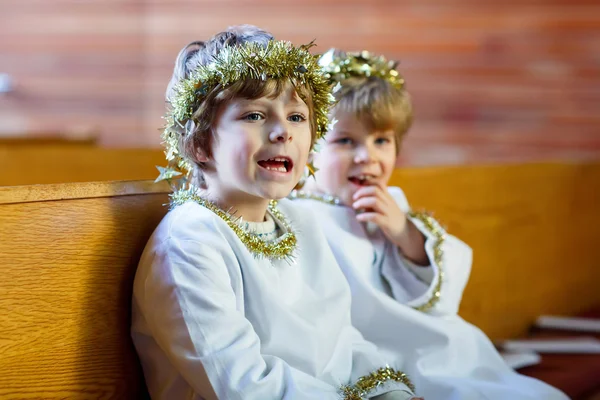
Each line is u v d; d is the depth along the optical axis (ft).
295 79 4.85
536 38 19.45
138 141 20.79
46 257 4.46
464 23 19.58
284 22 20.08
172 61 20.52
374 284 6.45
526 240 9.80
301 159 4.93
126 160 11.47
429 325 6.18
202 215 4.83
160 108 20.72
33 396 4.38
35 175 11.53
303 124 4.96
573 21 19.29
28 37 20.63
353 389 5.13
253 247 5.02
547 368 7.93
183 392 4.73
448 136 19.94
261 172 4.80
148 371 4.93
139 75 20.63
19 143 12.26
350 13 19.83
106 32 20.52
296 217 5.57
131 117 20.76
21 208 4.32
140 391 5.09
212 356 4.43
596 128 19.54
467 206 8.85
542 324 9.95
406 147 20.04
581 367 7.97
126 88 20.70
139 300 4.79
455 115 19.88
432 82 19.85
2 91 20.47
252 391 4.42
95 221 4.77
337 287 5.43
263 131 4.80
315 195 6.58
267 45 4.88
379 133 6.40
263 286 4.87
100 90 20.74
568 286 10.63
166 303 4.58
